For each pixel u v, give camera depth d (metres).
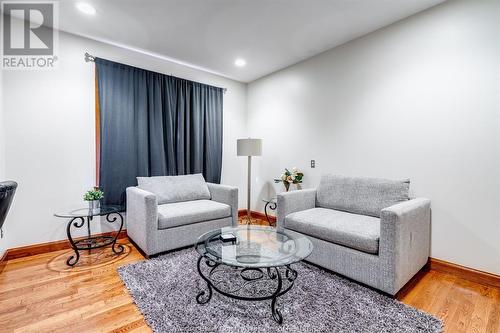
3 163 2.48
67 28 2.75
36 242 2.68
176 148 3.69
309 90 3.52
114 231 3.18
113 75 3.05
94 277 2.17
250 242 2.06
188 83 3.80
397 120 2.63
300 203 2.79
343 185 2.78
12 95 2.53
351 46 3.02
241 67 3.88
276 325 1.56
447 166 2.30
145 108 3.32
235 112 4.49
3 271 2.27
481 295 1.94
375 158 2.81
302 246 1.95
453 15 2.24
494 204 2.07
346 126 3.08
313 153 3.49
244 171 4.59
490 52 2.07
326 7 2.38
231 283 2.02
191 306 1.73
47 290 1.96
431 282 2.14
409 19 2.52
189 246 2.79
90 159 3.00
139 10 2.43
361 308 1.72
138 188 2.96
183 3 2.32
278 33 2.86
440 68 2.33
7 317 1.63
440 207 2.35
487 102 2.09
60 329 1.53
